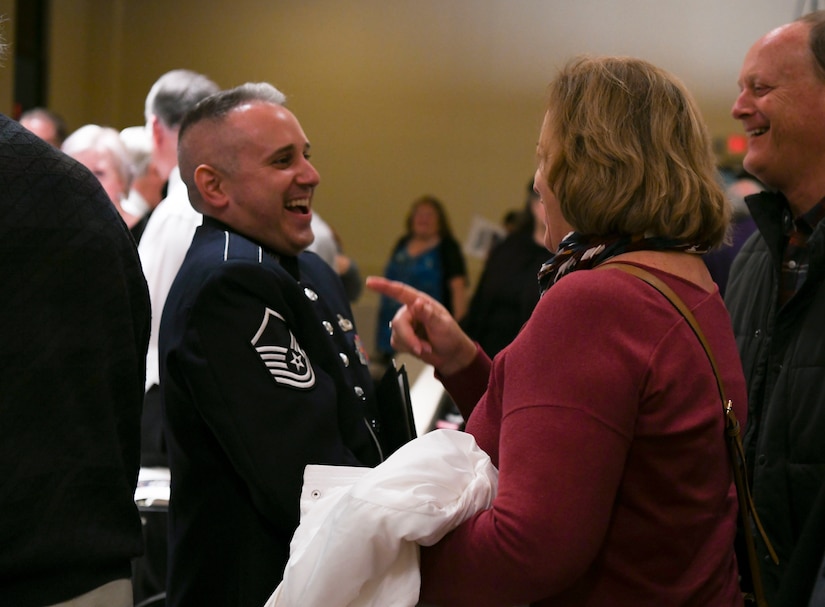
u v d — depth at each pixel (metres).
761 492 1.62
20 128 1.11
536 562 1.03
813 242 1.58
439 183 8.70
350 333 1.90
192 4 8.73
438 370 1.74
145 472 2.38
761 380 1.69
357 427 1.68
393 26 8.62
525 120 8.52
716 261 3.10
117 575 1.10
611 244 1.19
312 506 1.25
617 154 1.17
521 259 4.32
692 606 1.13
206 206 1.79
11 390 1.03
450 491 1.13
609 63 1.24
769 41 1.70
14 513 1.01
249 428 1.49
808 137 1.66
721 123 8.01
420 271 6.71
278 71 8.78
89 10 8.52
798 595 1.30
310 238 1.82
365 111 8.73
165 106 2.86
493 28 8.48
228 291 1.55
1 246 1.03
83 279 1.08
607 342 1.08
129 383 1.14
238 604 1.56
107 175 3.29
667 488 1.12
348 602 1.11
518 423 1.08
